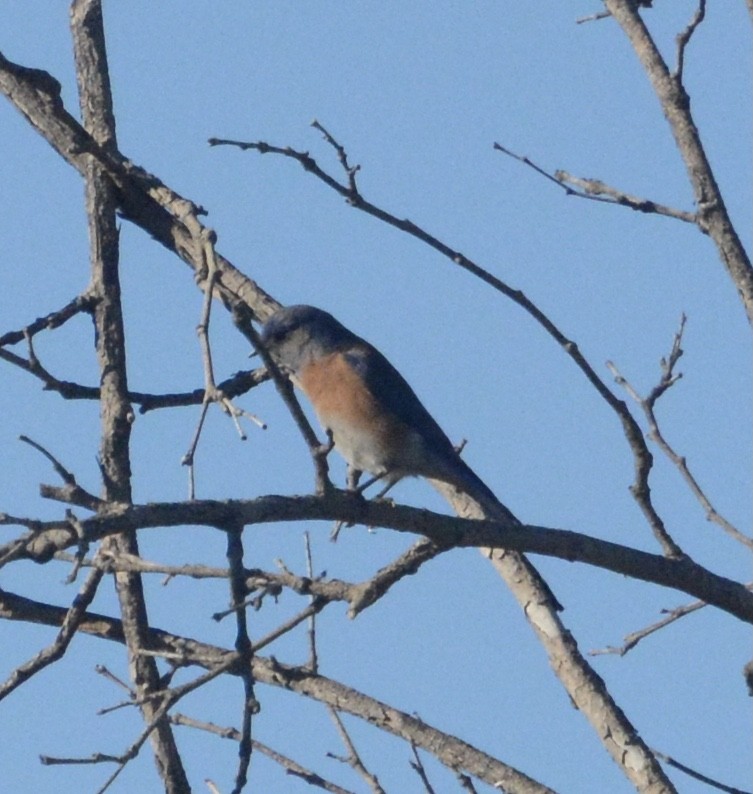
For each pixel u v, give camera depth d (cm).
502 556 1334
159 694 1023
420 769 1162
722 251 1123
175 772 1173
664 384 1160
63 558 1120
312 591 1088
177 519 974
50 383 1334
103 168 1595
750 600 1160
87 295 1475
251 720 979
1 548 920
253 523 1011
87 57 1684
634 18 1177
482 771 1200
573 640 1281
